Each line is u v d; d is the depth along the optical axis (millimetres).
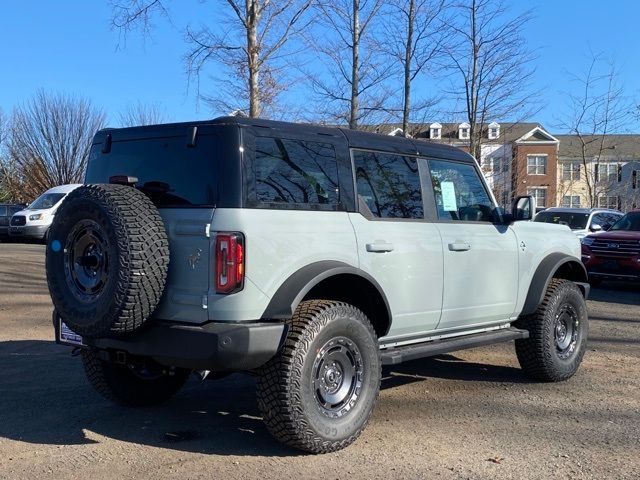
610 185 49219
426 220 5434
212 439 4738
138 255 4039
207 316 4117
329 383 4465
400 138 5449
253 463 4270
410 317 5152
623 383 6500
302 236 4391
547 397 5969
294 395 4207
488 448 4602
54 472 4113
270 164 4387
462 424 5145
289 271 4301
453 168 5871
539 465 4289
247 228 4113
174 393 5684
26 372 6625
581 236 16453
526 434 4914
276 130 4480
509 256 6102
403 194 5297
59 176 42000
